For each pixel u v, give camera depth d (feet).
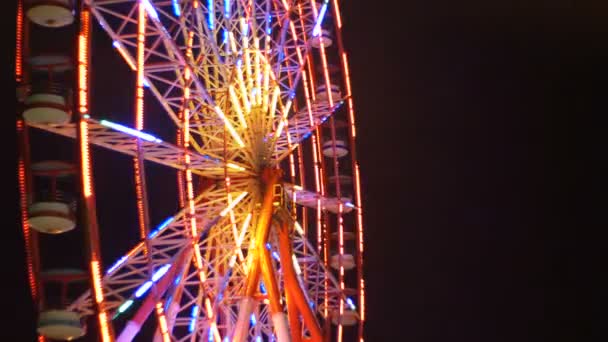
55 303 107.96
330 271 146.00
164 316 113.80
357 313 143.13
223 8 133.59
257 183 130.93
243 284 129.49
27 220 109.09
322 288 141.90
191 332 123.65
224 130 126.11
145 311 115.85
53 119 110.83
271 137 135.13
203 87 123.54
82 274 107.86
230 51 133.18
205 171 131.03
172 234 118.01
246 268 130.11
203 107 132.26
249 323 123.13
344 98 146.92
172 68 119.96
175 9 125.59
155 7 121.08
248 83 134.62
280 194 130.62
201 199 128.36
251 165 131.64
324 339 134.51
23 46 111.34
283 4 139.13
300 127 141.49
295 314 127.95
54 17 110.42
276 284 124.16
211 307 119.96
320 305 141.18
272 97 135.85
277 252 135.95
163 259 117.39
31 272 108.78
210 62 132.36
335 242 147.84
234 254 126.00
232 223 125.49
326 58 147.43
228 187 125.08
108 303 108.99
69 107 110.93
